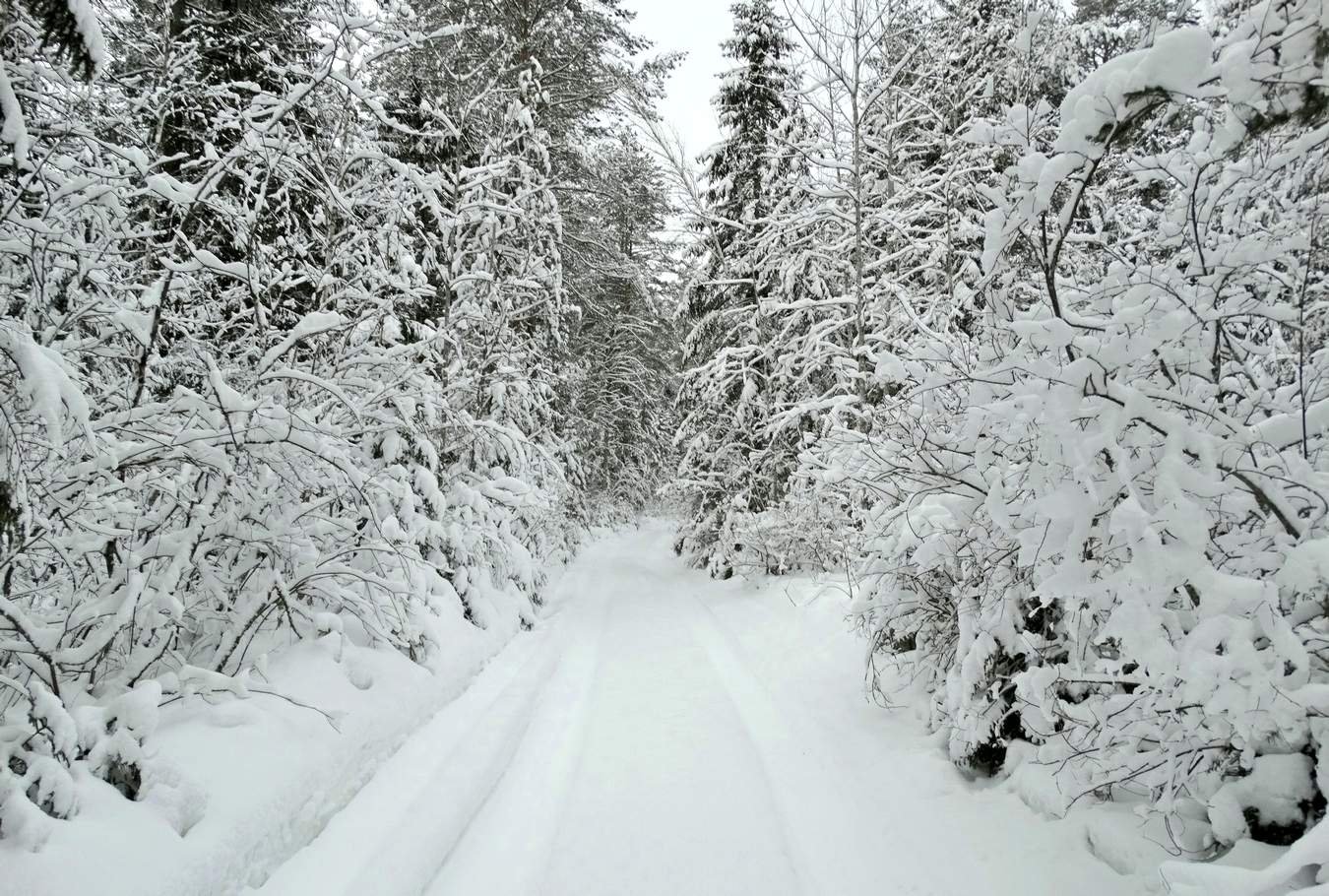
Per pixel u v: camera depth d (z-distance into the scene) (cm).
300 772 321
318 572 431
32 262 310
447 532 668
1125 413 242
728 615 907
